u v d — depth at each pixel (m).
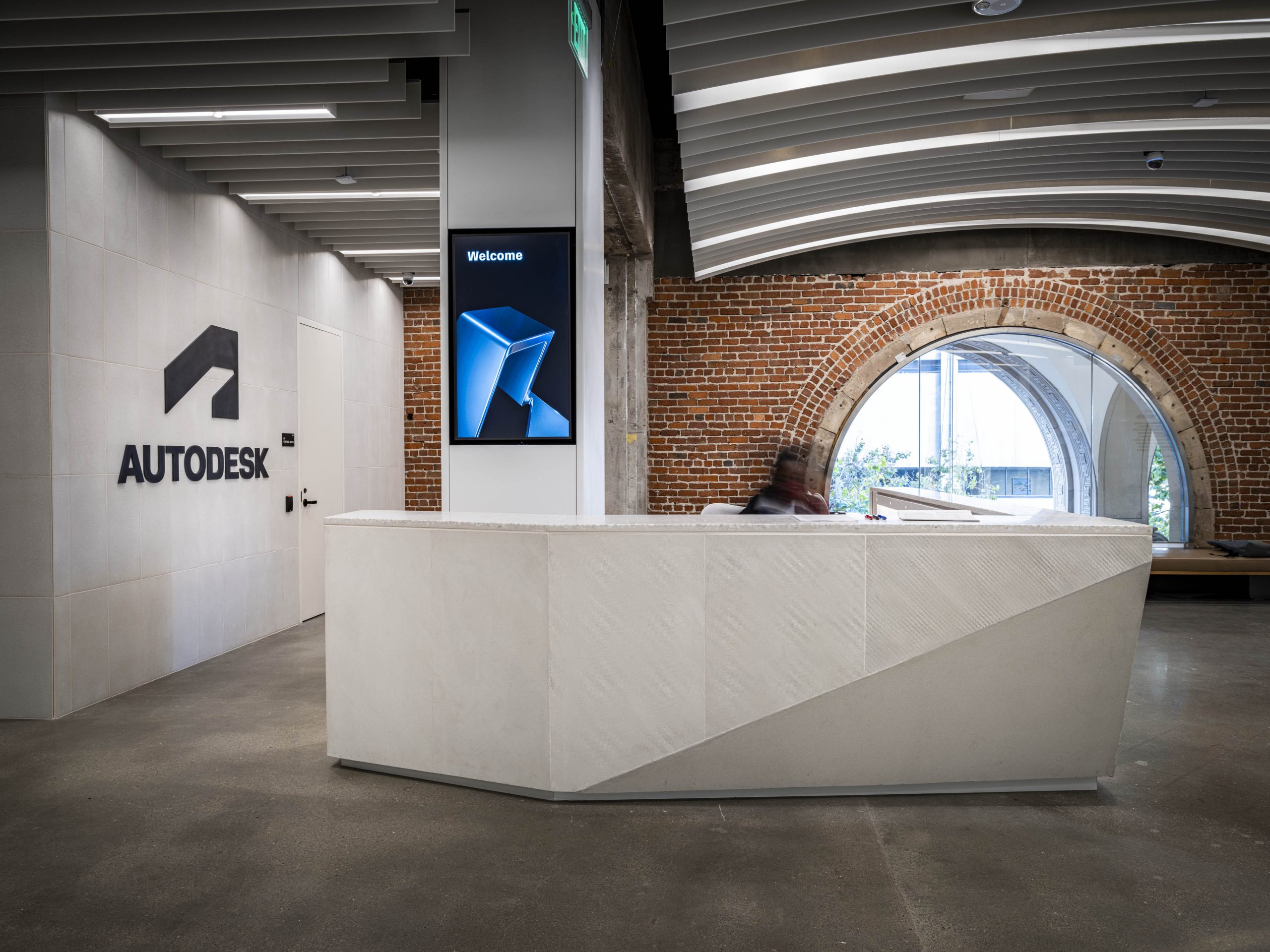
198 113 5.15
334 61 4.71
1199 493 9.57
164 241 5.84
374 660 3.97
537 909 2.76
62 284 4.93
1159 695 5.29
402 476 10.09
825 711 3.61
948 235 9.65
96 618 5.21
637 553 3.60
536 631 3.66
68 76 4.74
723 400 9.88
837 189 7.71
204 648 6.34
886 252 9.68
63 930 2.63
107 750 4.34
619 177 6.45
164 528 5.87
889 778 3.68
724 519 3.76
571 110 4.65
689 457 9.92
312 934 2.61
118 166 5.39
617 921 2.68
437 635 3.84
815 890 2.87
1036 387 11.21
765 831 3.34
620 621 3.61
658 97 8.86
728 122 6.05
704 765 3.63
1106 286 9.58
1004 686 3.62
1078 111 6.21
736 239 8.58
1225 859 3.10
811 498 6.21
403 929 2.64
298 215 7.39
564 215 4.66
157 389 5.77
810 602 3.57
